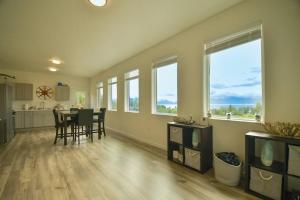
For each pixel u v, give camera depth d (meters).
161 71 4.15
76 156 3.47
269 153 2.01
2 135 4.65
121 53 4.86
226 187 2.22
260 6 2.29
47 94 7.78
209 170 2.76
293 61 2.01
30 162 3.14
